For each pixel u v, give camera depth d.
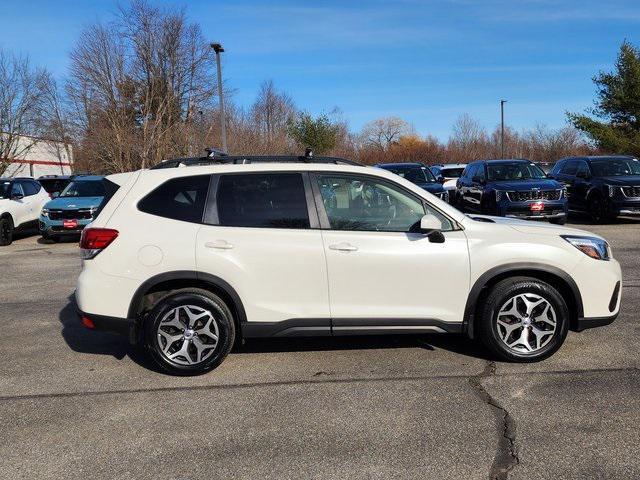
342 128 48.34
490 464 3.17
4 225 13.62
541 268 4.55
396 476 3.07
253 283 4.47
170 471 3.18
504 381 4.31
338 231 4.53
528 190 13.04
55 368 4.84
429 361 4.78
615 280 4.68
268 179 4.62
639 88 28.42
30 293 7.93
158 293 4.62
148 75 31.05
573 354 4.84
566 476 3.03
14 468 3.24
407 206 4.63
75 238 14.95
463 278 4.54
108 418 3.85
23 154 40.59
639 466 3.11
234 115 33.22
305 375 4.55
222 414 3.88
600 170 14.78
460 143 54.41
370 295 4.53
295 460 3.27
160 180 4.62
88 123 30.61
